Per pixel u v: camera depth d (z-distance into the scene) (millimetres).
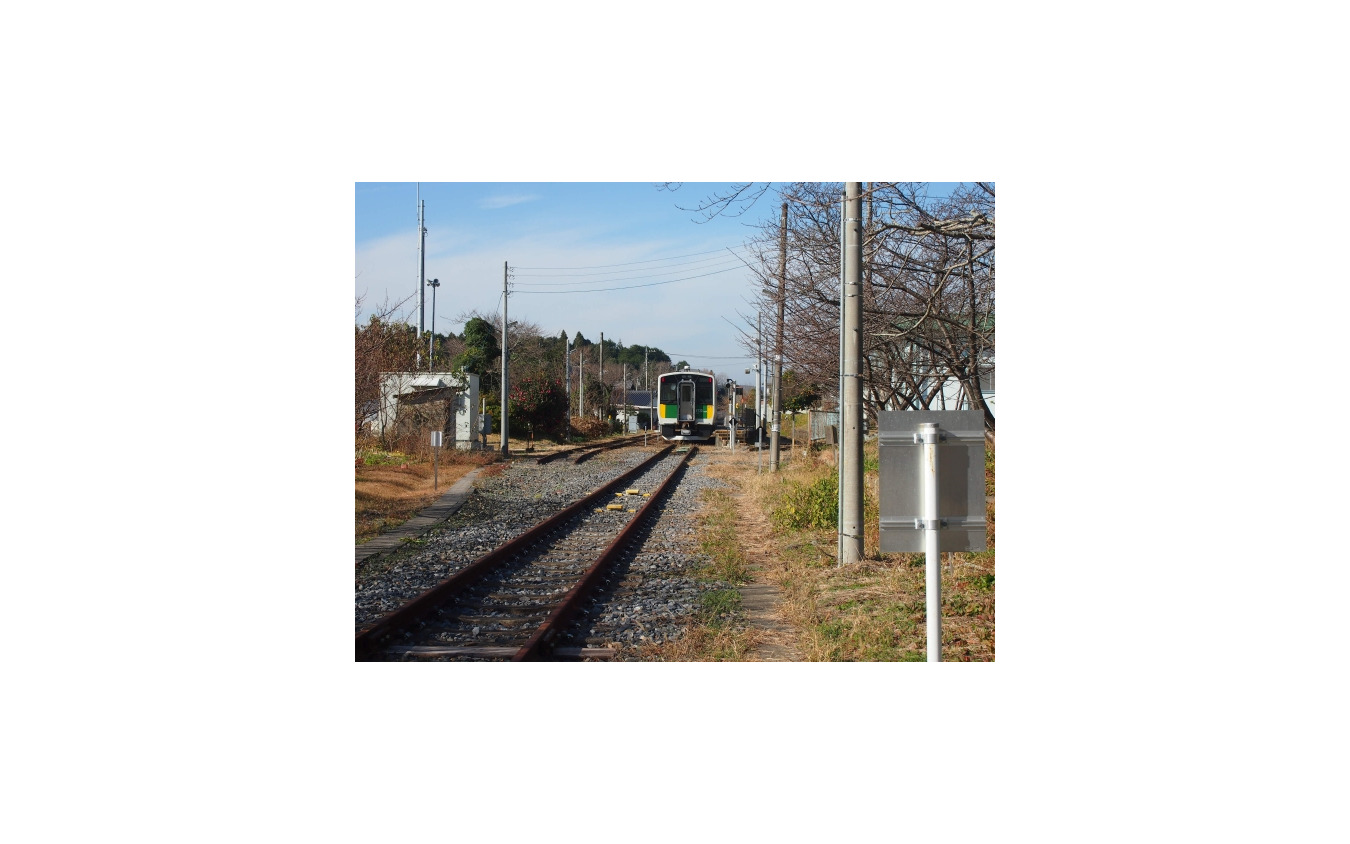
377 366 25922
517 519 15422
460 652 7441
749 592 10062
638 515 14961
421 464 23953
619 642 7891
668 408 43219
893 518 5289
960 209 12297
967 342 12992
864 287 12742
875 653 7445
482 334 46438
